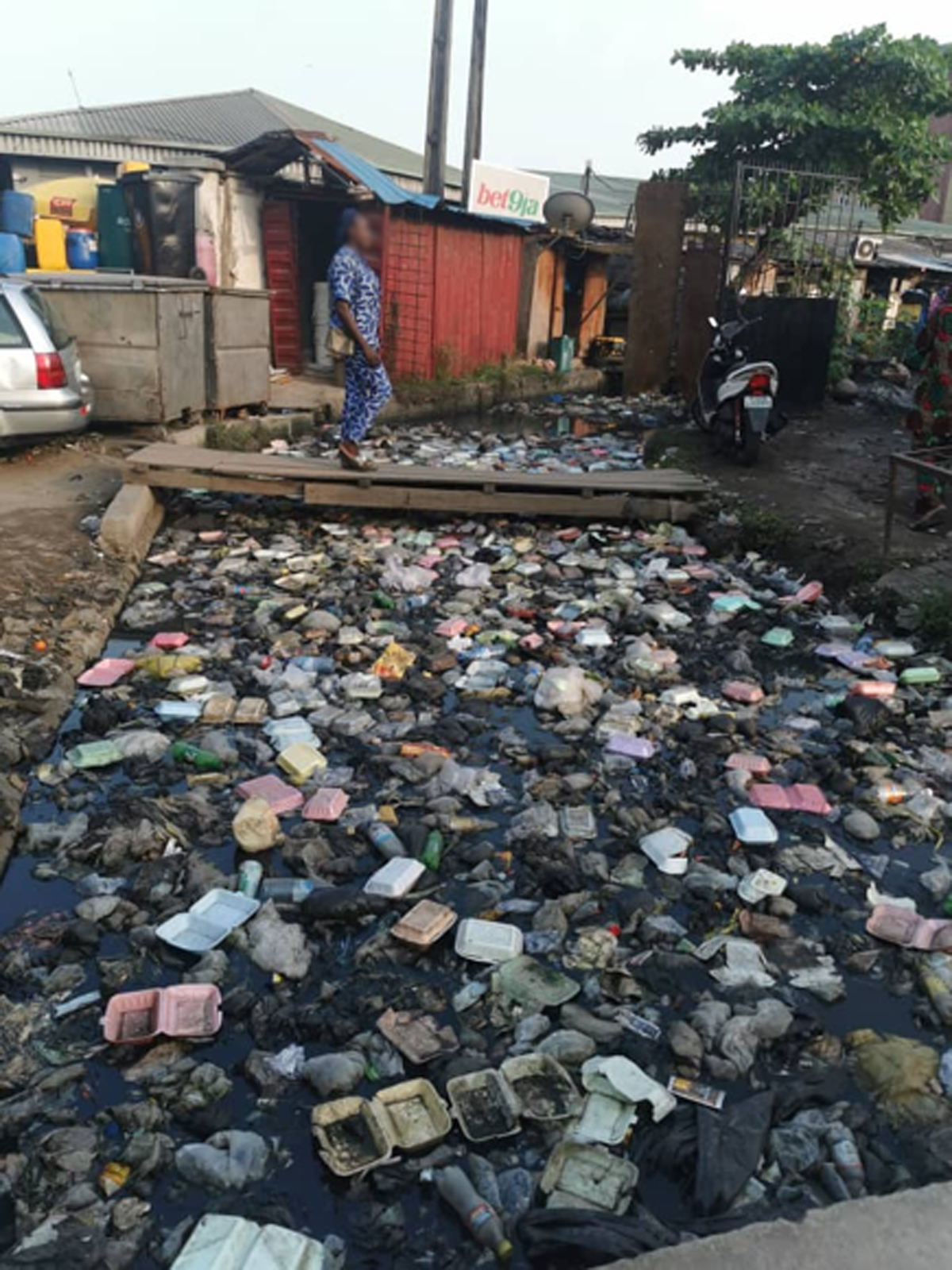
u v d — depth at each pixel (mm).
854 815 4105
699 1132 2621
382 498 7914
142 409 10148
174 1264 2227
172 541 7809
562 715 5000
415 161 25438
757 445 9641
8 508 7891
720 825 4047
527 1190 2494
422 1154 2600
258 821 3809
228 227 14898
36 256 15453
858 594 6504
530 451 11719
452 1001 3127
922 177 16562
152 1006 3010
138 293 9820
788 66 16500
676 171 17891
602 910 3559
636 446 12203
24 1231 2377
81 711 4910
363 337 7637
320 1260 2277
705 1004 3078
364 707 5027
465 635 5996
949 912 3562
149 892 3547
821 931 3494
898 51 15883
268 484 7918
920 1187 2314
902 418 12914
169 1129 2682
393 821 4031
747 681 5453
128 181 14648
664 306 15781
